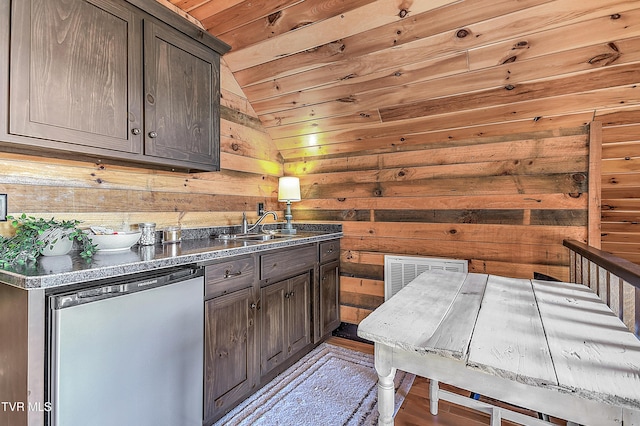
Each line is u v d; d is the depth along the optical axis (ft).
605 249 10.09
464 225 7.75
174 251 5.22
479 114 7.04
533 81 6.06
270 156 9.76
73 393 3.48
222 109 7.93
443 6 5.43
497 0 5.13
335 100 7.82
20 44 3.86
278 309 6.88
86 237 4.55
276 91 8.13
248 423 5.48
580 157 6.59
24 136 3.91
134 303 4.05
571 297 4.34
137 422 4.09
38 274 3.39
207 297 5.15
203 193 7.54
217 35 7.17
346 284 9.33
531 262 7.04
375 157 8.91
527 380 2.40
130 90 5.03
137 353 4.09
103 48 4.68
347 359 7.84
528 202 7.07
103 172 5.64
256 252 6.19
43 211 4.89
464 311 3.80
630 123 6.25
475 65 6.10
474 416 5.77
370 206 8.98
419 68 6.48
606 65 5.45
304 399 6.17
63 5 4.24
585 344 2.91
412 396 6.39
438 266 8.00
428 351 2.86
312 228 9.82
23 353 3.39
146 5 5.17
